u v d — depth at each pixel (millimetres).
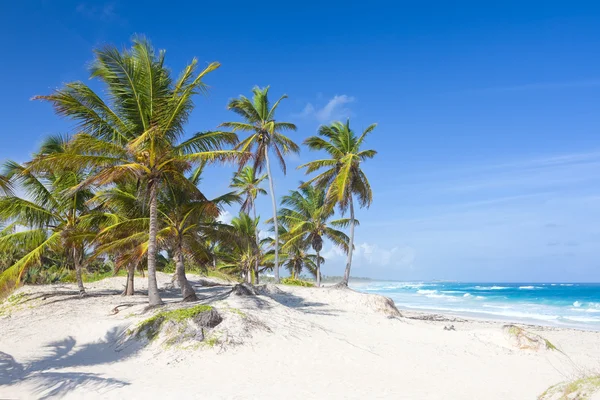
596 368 10242
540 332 19188
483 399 7738
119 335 12047
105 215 20594
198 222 19016
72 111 14492
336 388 8250
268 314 14023
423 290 85312
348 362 10391
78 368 9500
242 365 9781
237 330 11586
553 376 9594
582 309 36656
